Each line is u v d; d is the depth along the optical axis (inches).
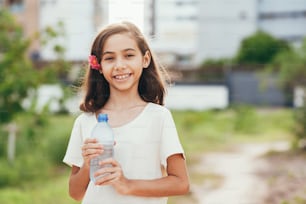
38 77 212.2
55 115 251.9
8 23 213.8
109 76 65.8
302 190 164.1
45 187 181.9
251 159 225.5
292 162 208.4
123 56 65.5
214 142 275.0
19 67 210.4
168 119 66.6
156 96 70.7
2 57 211.2
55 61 215.6
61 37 231.5
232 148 255.9
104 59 66.1
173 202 161.8
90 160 61.8
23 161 207.6
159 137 65.9
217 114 354.9
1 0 363.6
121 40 65.4
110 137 61.6
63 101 213.3
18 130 220.8
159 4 256.2
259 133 300.7
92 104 69.0
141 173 64.2
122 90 66.6
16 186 187.9
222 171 203.8
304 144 237.8
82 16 213.8
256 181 183.2
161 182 64.2
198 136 288.8
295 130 243.1
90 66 69.7
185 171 66.2
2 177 191.9
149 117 65.9
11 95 211.5
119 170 61.6
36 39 214.8
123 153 64.4
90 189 65.4
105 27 67.4
